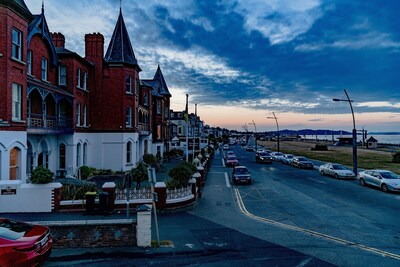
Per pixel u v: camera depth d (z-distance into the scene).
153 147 44.12
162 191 15.28
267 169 38.72
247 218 14.32
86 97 27.78
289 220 13.98
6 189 13.84
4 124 15.64
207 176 31.72
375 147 95.25
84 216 13.51
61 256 8.97
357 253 9.53
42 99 20.27
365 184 25.06
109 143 28.81
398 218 14.38
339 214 15.23
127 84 29.98
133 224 9.96
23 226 7.90
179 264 8.52
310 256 9.24
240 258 9.03
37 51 21.61
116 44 29.91
